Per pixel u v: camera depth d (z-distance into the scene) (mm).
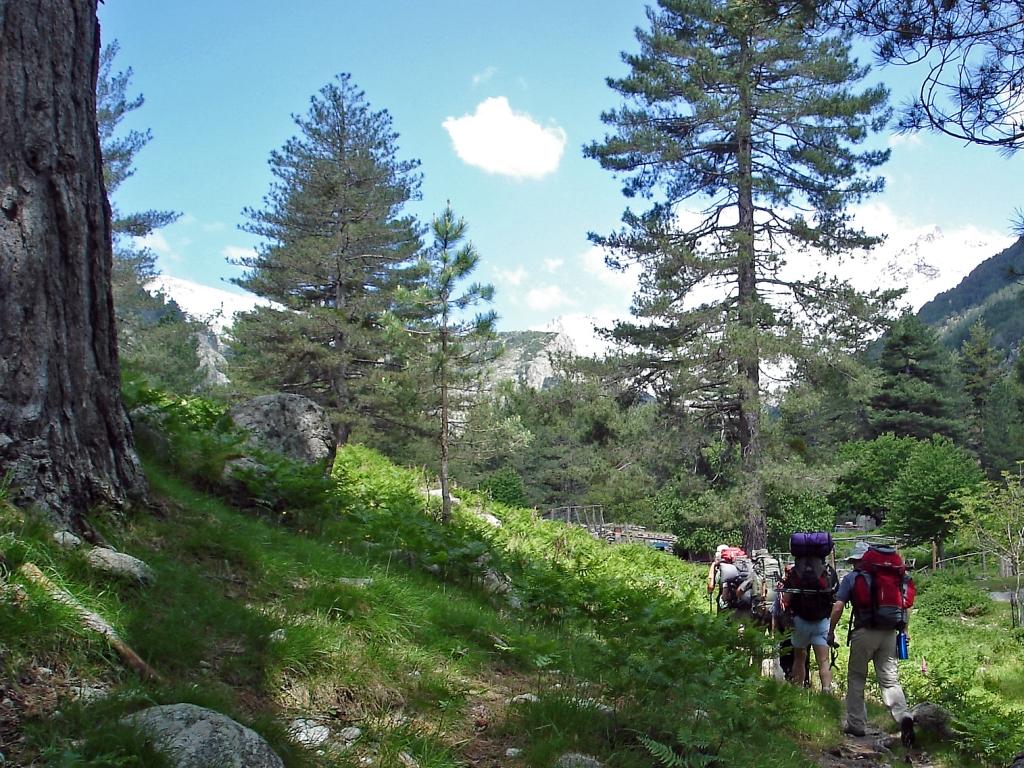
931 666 13250
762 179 26203
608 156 27016
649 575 16906
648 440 27953
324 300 39656
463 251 12406
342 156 39562
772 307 25703
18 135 4598
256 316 38594
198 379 47875
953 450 47656
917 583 32875
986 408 80688
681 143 26688
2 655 3232
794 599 8344
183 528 5426
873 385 25516
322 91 39906
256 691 3961
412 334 12836
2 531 3939
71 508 4605
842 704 8078
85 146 4977
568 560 14844
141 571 4367
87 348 4938
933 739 7039
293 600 5102
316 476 8109
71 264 4828
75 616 3586
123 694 3285
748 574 9031
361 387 35500
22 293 4531
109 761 2768
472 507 16969
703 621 7066
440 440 12906
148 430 7125
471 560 8148
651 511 42219
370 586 5676
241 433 8266
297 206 39062
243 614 4441
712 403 28047
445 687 4648
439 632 5543
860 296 25625
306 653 4344
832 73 25656
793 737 6434
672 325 27266
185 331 39750
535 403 27797
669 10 26250
